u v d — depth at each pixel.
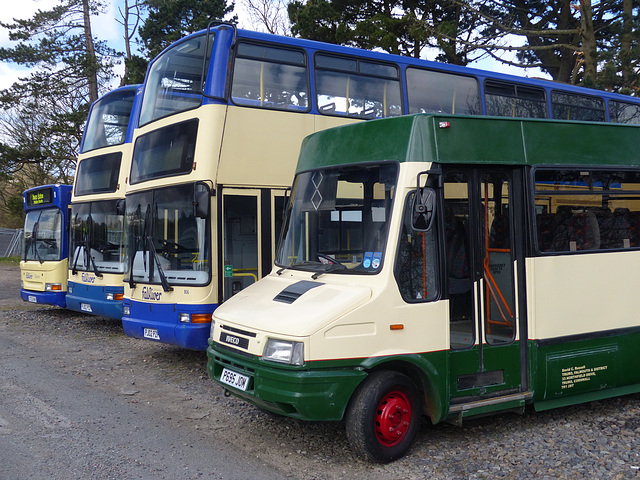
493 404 5.62
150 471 4.94
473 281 5.72
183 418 6.42
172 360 9.52
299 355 4.82
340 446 5.54
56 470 4.93
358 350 4.98
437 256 5.46
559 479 4.75
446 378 5.38
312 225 6.16
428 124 5.54
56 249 14.16
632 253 6.73
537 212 6.11
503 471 4.92
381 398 5.07
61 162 30.62
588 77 18.20
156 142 9.38
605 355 6.41
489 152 5.84
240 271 8.63
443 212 5.52
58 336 11.90
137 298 9.13
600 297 6.43
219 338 5.62
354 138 5.99
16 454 5.29
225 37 8.72
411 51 22.66
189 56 9.09
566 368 6.13
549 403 6.17
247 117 8.79
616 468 4.98
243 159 8.70
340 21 23.61
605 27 21.14
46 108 30.45
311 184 6.32
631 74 18.55
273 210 8.96
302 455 5.32
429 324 5.32
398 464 5.09
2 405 6.85
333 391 4.85
